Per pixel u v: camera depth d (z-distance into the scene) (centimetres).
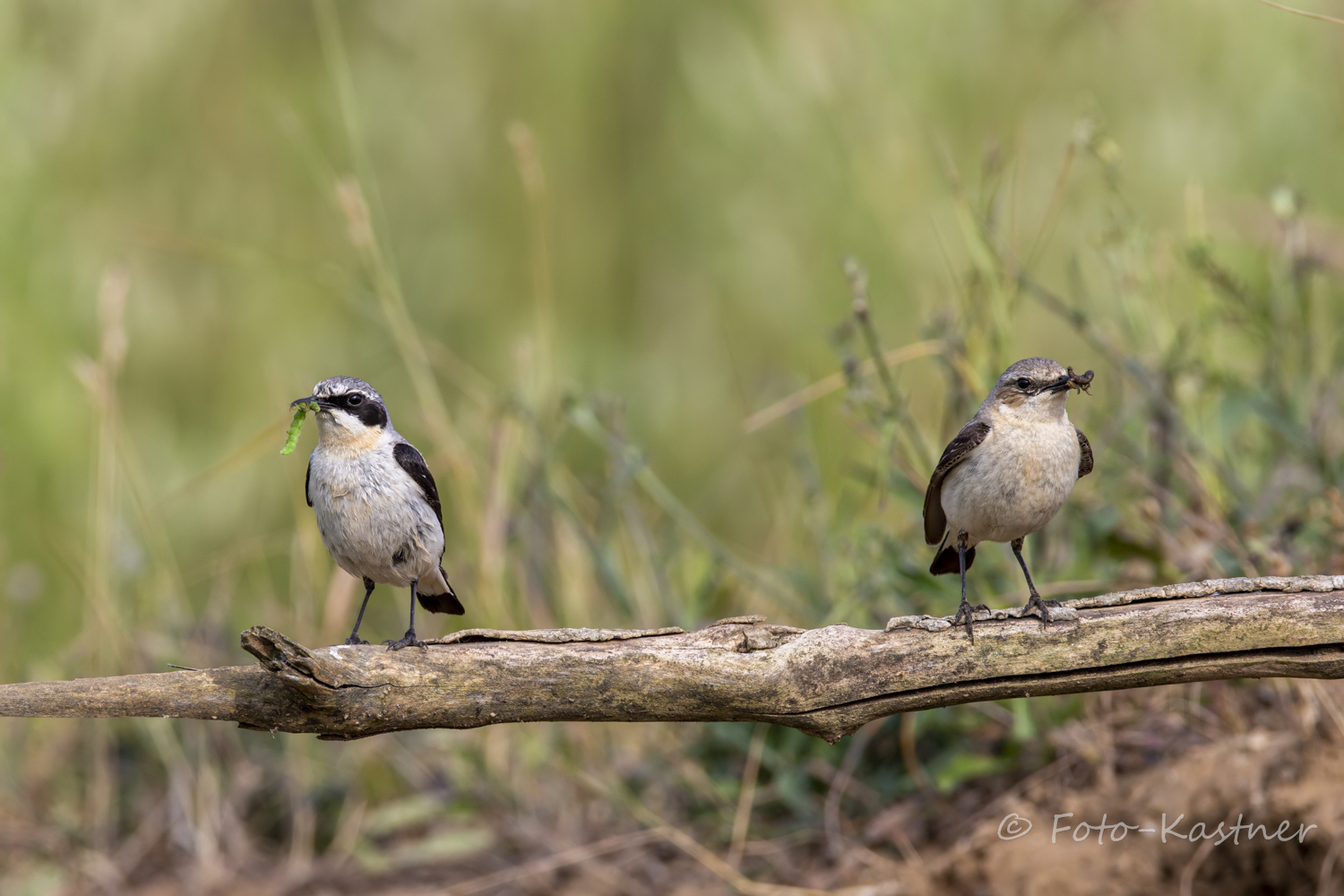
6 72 1714
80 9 1770
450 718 623
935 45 1731
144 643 1265
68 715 588
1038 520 789
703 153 1898
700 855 994
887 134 1681
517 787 1159
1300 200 1133
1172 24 1653
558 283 1902
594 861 1058
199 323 1773
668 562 1240
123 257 1738
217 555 1515
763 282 1816
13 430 1598
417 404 1773
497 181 1895
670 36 1928
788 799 1030
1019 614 653
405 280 1839
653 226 1939
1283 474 1077
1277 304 1143
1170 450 1045
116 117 1783
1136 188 1592
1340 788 830
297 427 811
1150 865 866
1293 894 836
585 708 634
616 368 1856
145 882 1131
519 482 1271
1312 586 641
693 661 634
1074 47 1664
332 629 1238
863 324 984
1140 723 970
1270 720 914
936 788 991
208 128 1830
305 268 1619
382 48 1886
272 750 1270
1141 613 641
